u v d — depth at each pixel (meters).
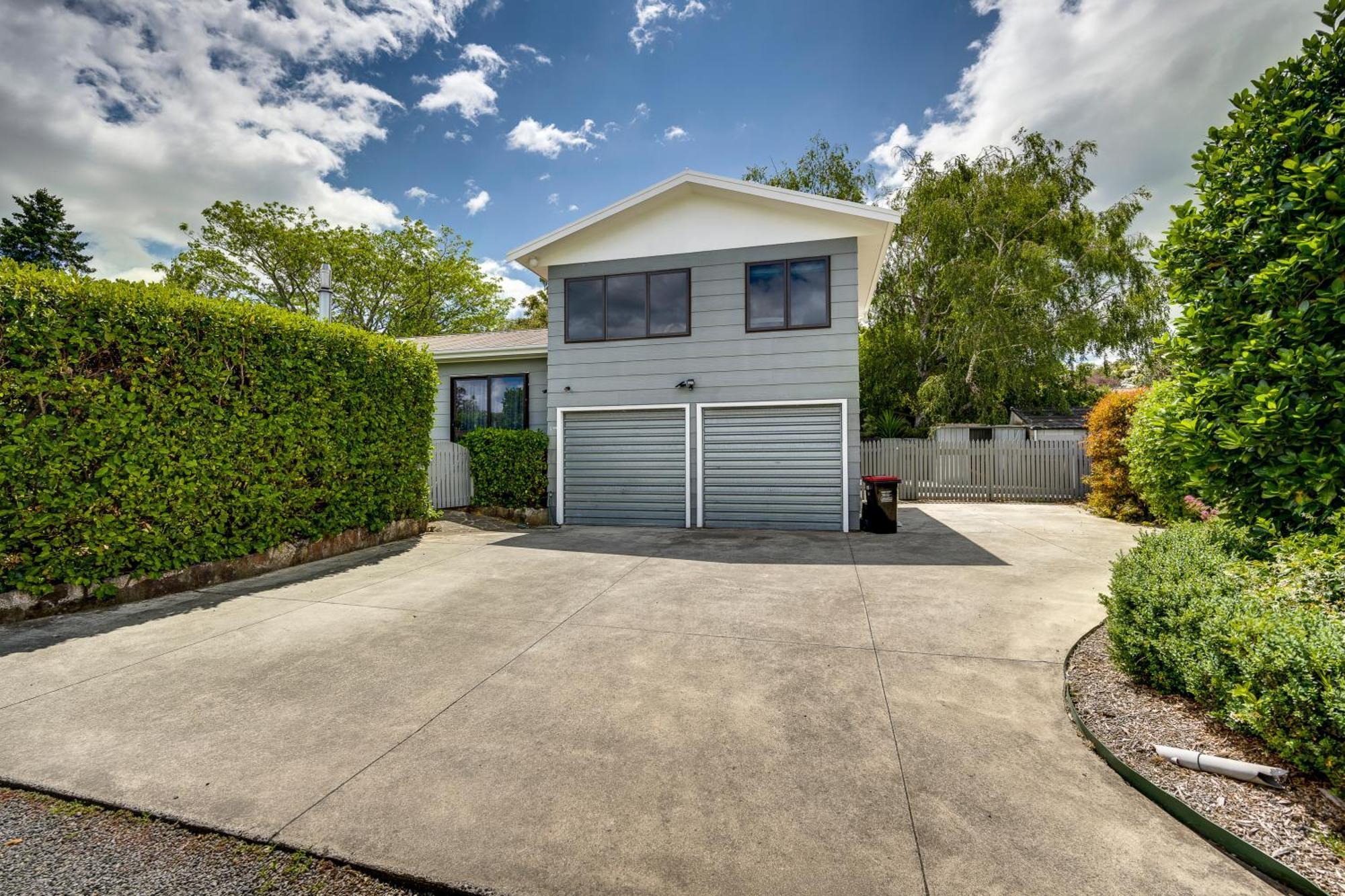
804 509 9.13
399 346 7.98
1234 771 2.19
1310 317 3.05
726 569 6.12
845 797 2.17
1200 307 3.75
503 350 11.98
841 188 21.41
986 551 7.14
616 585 5.45
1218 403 3.58
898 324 20.00
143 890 1.72
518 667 3.48
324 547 6.80
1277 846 1.84
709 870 1.78
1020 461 13.70
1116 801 2.15
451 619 4.43
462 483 10.81
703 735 2.66
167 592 5.14
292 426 6.23
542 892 1.70
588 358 9.94
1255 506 3.57
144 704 2.98
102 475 4.59
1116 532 8.80
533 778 2.30
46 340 4.24
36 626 4.20
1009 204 18.23
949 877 1.75
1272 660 2.16
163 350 4.98
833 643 3.88
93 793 2.20
